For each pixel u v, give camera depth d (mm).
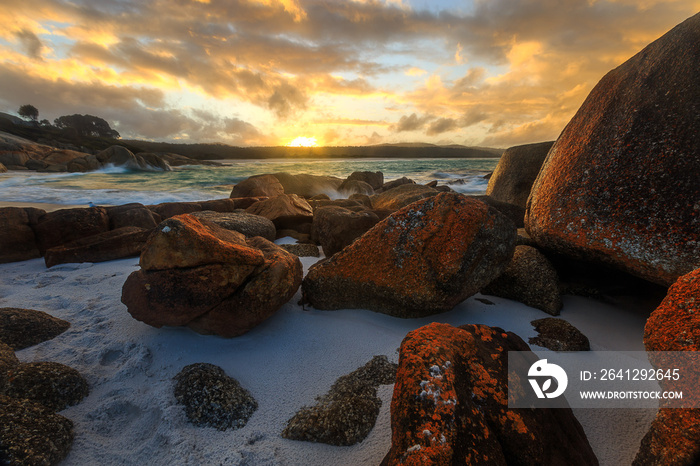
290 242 7004
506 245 3584
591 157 3633
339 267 3760
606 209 3361
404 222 3609
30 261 5625
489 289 4250
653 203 3107
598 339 3379
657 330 1901
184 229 3105
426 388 1826
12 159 33938
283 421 2430
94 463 2080
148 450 2168
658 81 3414
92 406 2502
